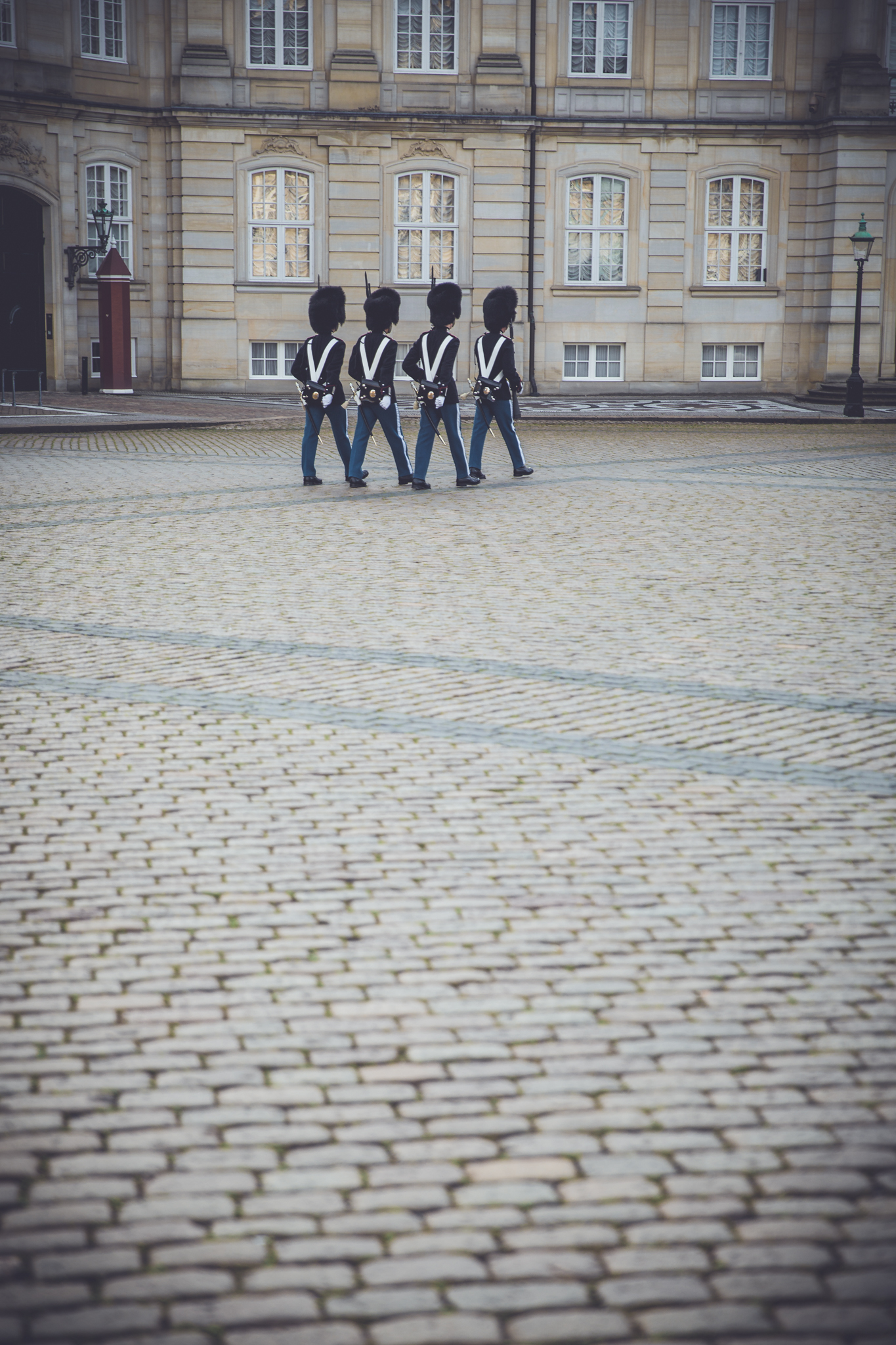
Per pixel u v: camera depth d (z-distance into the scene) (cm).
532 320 3319
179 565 1005
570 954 409
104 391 3022
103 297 2983
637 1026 369
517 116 3194
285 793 542
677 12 3238
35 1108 328
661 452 1948
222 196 3162
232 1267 275
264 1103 331
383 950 411
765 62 3284
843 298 3281
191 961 403
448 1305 266
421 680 705
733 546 1102
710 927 428
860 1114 329
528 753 593
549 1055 354
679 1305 266
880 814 526
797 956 409
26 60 2908
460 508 1314
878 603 897
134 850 485
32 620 826
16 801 529
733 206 3331
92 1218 289
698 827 511
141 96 3144
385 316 1439
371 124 3166
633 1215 291
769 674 723
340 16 3141
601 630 816
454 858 480
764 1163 309
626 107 3259
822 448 2020
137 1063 348
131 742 602
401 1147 314
